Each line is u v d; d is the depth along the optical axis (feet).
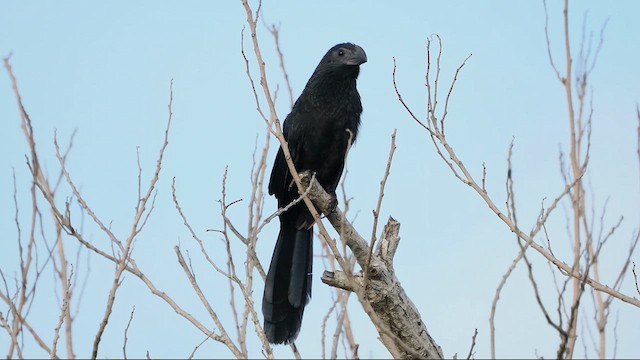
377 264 32.32
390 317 32.96
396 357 27.86
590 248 24.03
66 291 26.37
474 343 22.89
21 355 24.54
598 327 24.35
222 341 25.93
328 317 25.67
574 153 28.58
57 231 27.43
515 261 21.33
